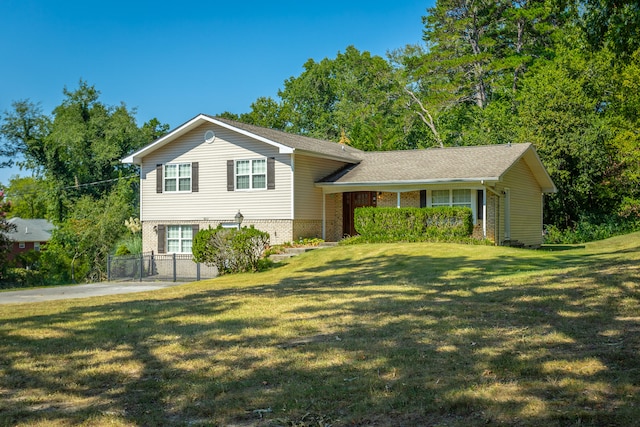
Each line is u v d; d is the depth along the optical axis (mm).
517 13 43750
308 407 5422
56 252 42281
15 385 6547
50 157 55531
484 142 37906
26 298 17203
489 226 24469
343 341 7840
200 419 5289
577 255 19406
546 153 32750
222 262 21406
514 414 4887
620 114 33656
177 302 12961
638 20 15156
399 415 5078
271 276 19016
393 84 53938
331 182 26812
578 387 5461
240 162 27031
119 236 42062
